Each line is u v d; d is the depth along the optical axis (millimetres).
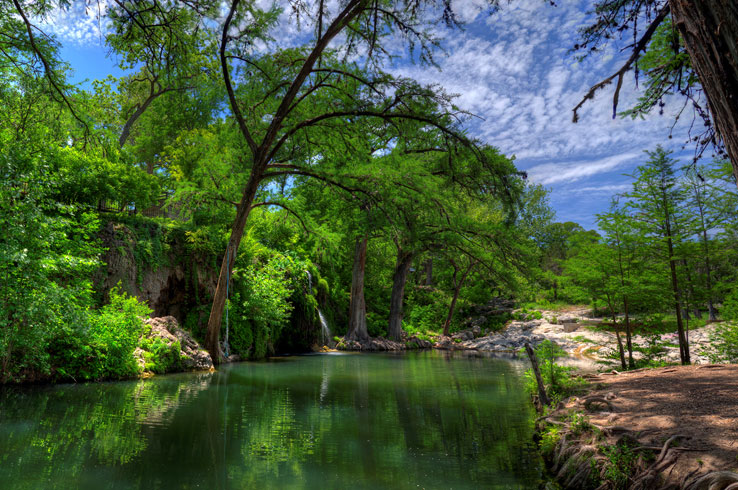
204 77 14539
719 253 10180
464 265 32281
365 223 17156
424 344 28844
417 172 16266
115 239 14070
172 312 16109
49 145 12367
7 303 8016
